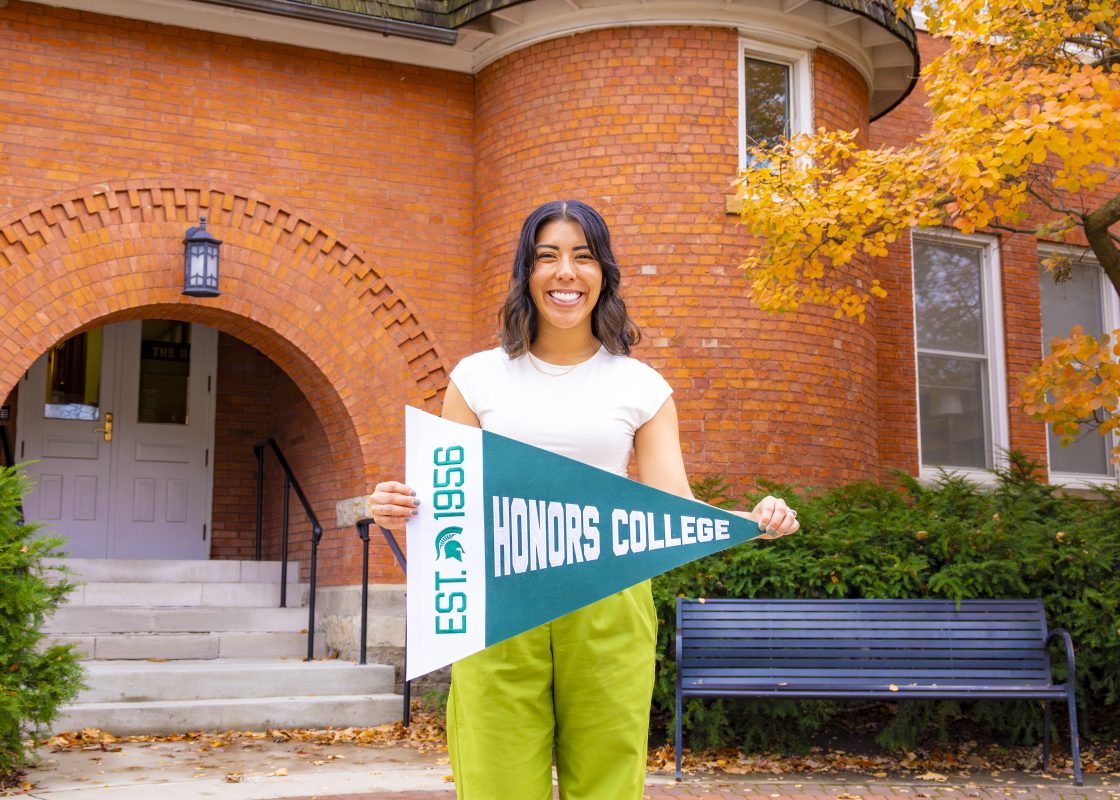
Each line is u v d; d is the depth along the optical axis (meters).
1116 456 7.62
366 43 9.24
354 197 9.18
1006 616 6.44
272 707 7.20
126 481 10.59
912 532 6.75
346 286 9.06
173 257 8.52
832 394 9.04
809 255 7.29
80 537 10.34
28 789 5.19
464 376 2.59
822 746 6.84
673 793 5.48
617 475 2.39
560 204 2.56
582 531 2.37
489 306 9.22
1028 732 6.60
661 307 8.71
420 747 6.67
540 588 2.34
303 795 5.14
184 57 8.76
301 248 8.95
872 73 10.03
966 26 7.26
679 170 8.84
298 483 10.02
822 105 9.37
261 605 9.52
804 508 7.05
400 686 8.27
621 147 8.87
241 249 8.73
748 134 9.23
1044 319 11.75
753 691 6.02
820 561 6.62
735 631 6.38
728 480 8.57
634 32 8.96
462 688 2.43
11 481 5.45
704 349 8.70
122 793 5.11
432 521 2.38
